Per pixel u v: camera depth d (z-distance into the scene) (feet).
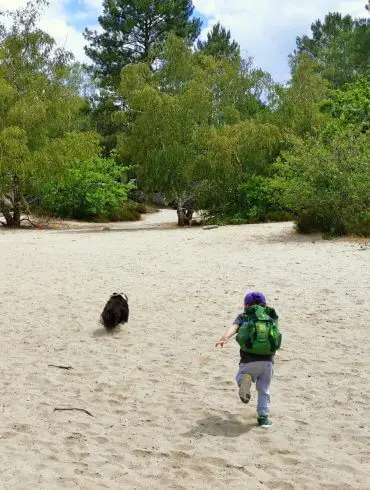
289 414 22.36
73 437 20.44
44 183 123.95
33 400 24.11
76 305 41.75
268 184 102.01
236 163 112.98
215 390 25.16
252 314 21.42
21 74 116.57
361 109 115.34
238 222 110.01
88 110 187.52
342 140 79.77
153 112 110.73
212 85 122.11
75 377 27.07
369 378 25.98
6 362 29.22
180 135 111.45
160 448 19.56
